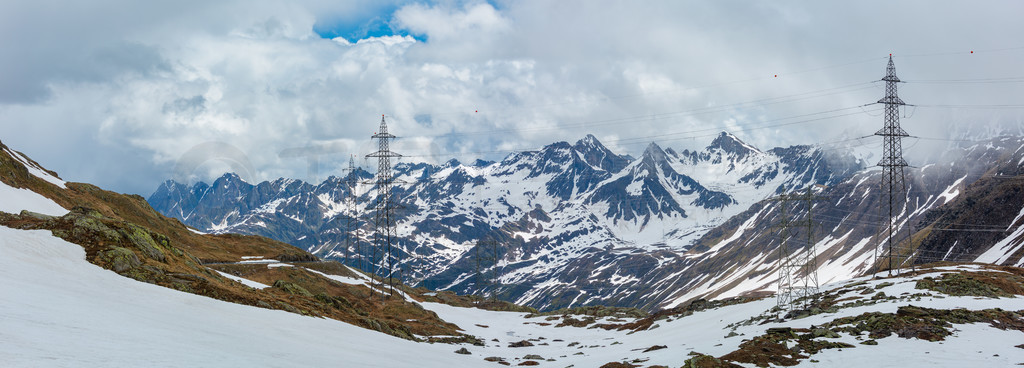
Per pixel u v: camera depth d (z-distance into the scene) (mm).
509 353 120750
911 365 71125
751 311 125375
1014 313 94062
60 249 76750
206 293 83000
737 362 79250
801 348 83312
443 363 79062
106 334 44562
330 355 60531
